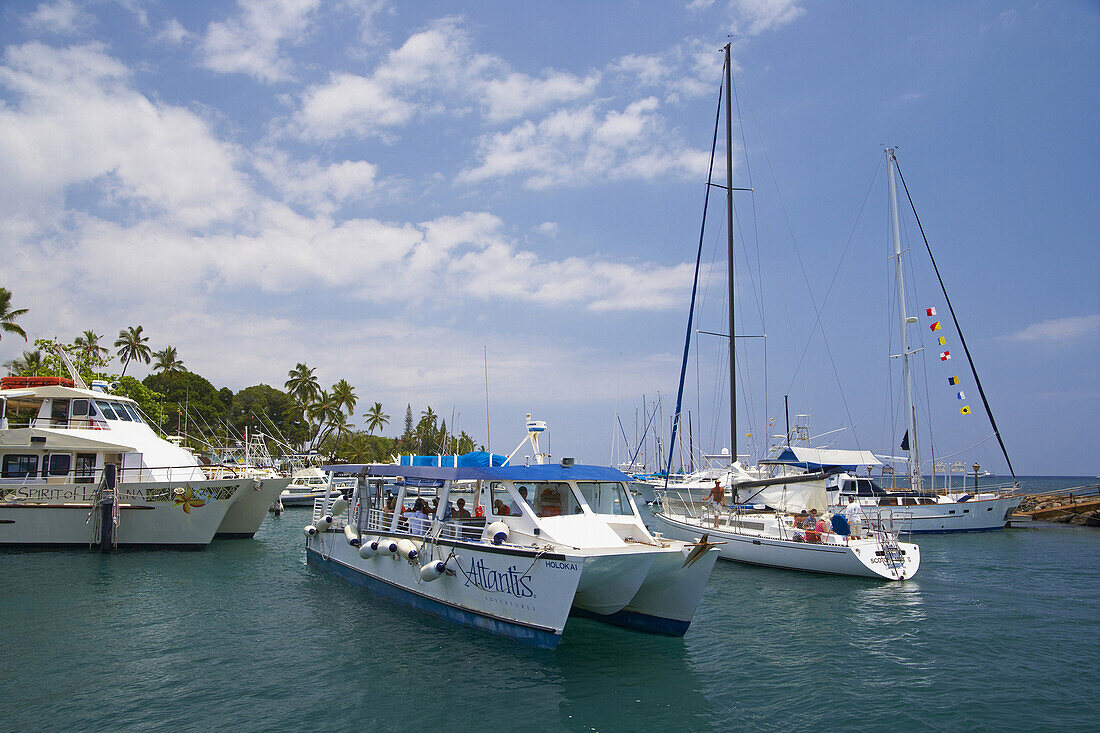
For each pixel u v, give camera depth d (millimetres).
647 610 12516
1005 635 13367
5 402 23422
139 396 47750
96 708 9219
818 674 10930
